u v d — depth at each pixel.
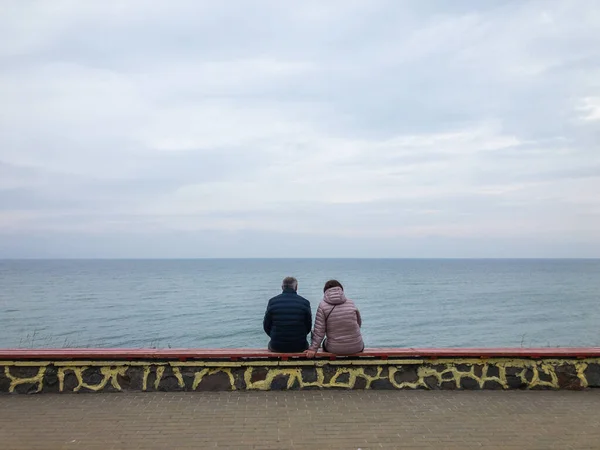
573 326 38.28
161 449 4.07
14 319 40.03
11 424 4.65
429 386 5.93
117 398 5.48
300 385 5.88
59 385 5.71
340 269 183.88
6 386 5.67
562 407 5.25
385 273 144.38
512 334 34.44
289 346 5.95
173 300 58.22
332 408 5.17
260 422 4.73
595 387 5.96
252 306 51.19
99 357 5.74
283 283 6.39
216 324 37.88
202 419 4.80
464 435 4.42
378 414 4.99
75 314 43.81
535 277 122.19
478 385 5.95
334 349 5.91
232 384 5.83
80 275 128.88
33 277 116.56
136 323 38.41
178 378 5.80
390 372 5.95
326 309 5.94
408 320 41.25
